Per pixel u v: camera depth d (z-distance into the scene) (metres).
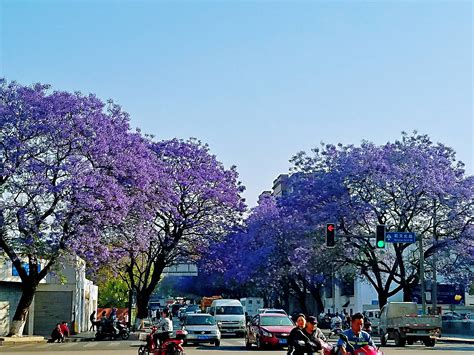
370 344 14.22
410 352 31.19
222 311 47.53
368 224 50.78
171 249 55.94
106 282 87.94
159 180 45.09
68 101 40.47
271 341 32.38
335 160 52.16
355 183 50.34
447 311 70.06
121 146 42.25
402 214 49.50
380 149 50.72
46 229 39.31
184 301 124.19
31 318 51.22
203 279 97.69
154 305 104.38
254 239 65.88
